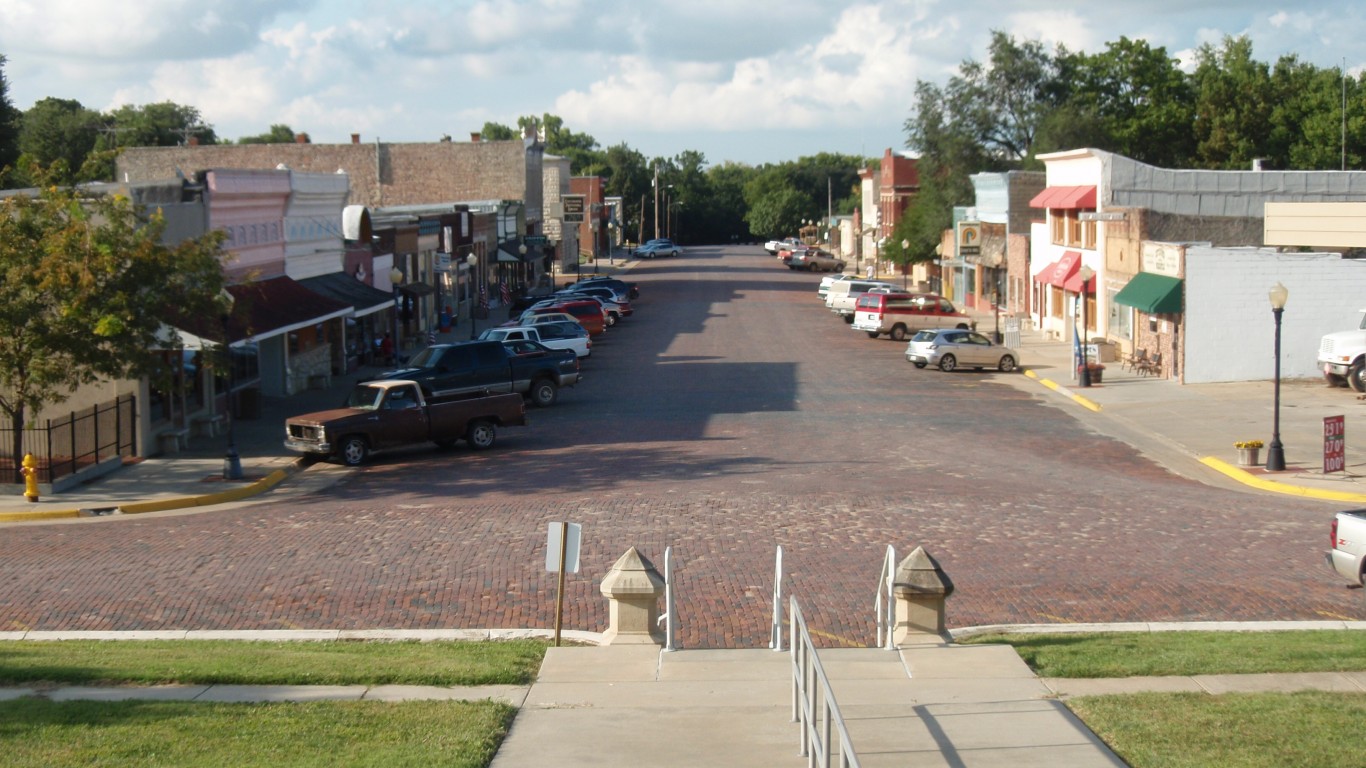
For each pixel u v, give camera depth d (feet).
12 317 76.69
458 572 55.26
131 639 44.32
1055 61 272.51
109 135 362.74
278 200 127.95
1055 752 29.30
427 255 196.95
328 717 32.60
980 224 228.43
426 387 111.96
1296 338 127.85
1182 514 69.21
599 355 167.02
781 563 41.50
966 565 56.70
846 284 215.31
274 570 56.03
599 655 40.19
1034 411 116.06
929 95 270.26
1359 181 160.35
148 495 77.46
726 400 122.62
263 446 97.19
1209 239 150.92
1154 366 136.36
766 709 33.91
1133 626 46.11
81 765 28.30
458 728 31.60
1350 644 41.27
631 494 74.49
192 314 85.40
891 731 31.12
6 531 67.56
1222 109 270.87
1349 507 72.95
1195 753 28.84
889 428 104.27
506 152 285.43
